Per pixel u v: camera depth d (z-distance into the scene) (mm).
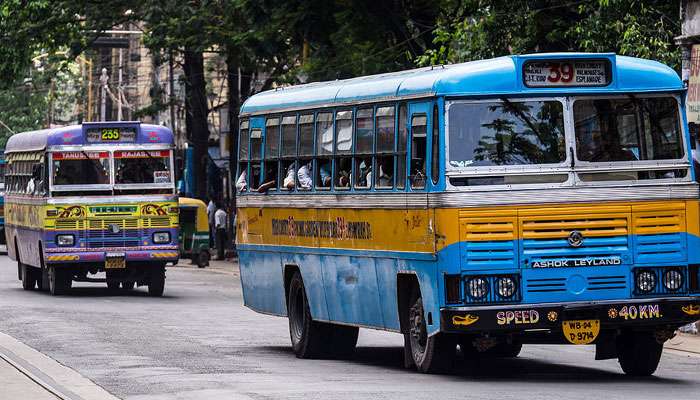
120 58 106500
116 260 41812
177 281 52938
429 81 21312
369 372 22703
